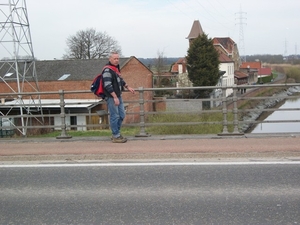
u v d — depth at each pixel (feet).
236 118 28.81
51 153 24.61
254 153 23.15
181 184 18.48
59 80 128.88
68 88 128.36
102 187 18.40
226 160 22.57
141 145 26.20
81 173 20.86
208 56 165.27
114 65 26.63
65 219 14.76
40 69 137.59
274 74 332.39
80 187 18.53
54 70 135.95
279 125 89.30
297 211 14.89
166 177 19.65
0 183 19.57
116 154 23.80
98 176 20.21
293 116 104.42
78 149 25.59
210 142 26.48
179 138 28.19
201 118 40.52
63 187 18.65
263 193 16.96
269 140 26.55
